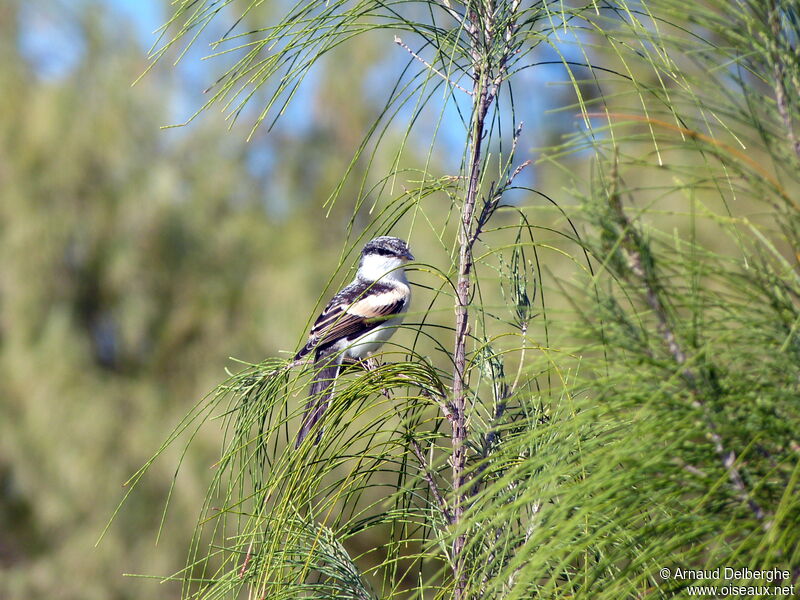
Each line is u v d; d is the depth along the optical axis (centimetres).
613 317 320
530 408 507
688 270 316
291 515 467
